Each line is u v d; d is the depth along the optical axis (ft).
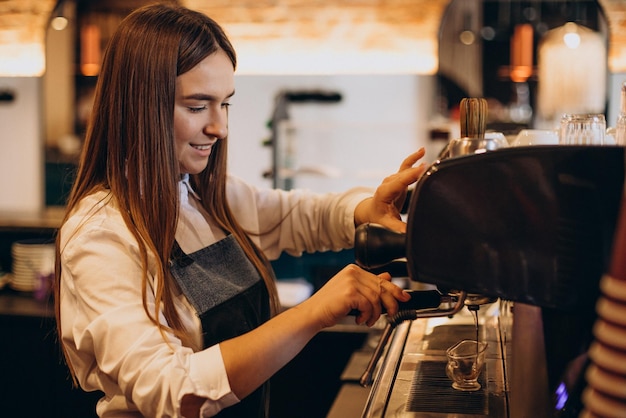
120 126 4.64
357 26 16.98
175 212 4.66
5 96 17.71
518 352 3.68
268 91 17.51
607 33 15.60
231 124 17.67
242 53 17.44
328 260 13.88
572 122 4.14
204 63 4.64
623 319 2.04
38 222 13.26
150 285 4.56
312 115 17.40
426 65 16.89
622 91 4.11
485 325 5.73
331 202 5.97
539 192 2.91
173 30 4.57
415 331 5.68
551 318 3.35
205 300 4.95
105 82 4.75
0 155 18.13
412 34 16.81
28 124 18.03
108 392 4.59
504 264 2.99
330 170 14.39
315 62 17.28
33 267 11.76
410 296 4.19
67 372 10.52
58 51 17.34
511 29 16.30
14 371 10.68
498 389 4.33
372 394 4.42
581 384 3.22
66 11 17.16
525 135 4.58
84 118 17.28
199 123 4.74
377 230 3.61
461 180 3.01
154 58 4.53
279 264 13.96
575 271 2.89
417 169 5.05
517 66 14.64
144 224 4.52
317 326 4.05
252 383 3.98
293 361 10.49
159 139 4.59
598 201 2.83
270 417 10.51
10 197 18.20
